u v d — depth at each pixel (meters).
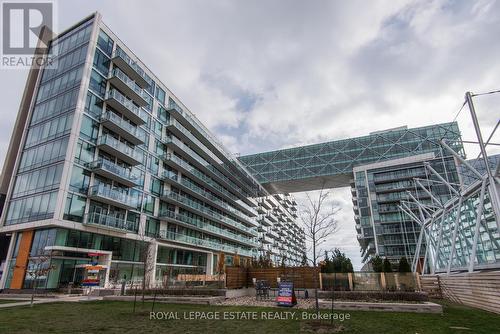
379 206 67.12
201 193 54.03
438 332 8.97
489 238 24.17
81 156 30.86
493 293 13.22
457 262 30.44
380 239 64.25
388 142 76.06
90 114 32.69
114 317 11.71
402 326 9.90
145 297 18.55
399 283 17.11
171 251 44.50
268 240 92.38
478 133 18.78
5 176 35.28
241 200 76.06
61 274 27.61
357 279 17.81
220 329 9.55
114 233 33.34
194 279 26.09
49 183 29.39
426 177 65.56
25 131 34.38
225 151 67.44
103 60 35.69
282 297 15.44
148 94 43.31
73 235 29.00
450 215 32.06
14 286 27.89
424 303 13.99
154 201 41.94
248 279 23.70
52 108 33.47
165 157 45.12
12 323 10.29
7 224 30.84
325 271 20.67
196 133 55.53
